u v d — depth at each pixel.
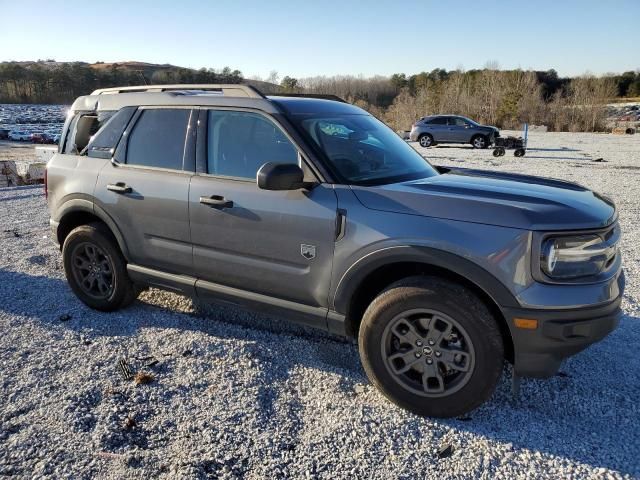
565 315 2.71
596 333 2.77
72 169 4.49
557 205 2.88
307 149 3.35
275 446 2.79
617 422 2.99
